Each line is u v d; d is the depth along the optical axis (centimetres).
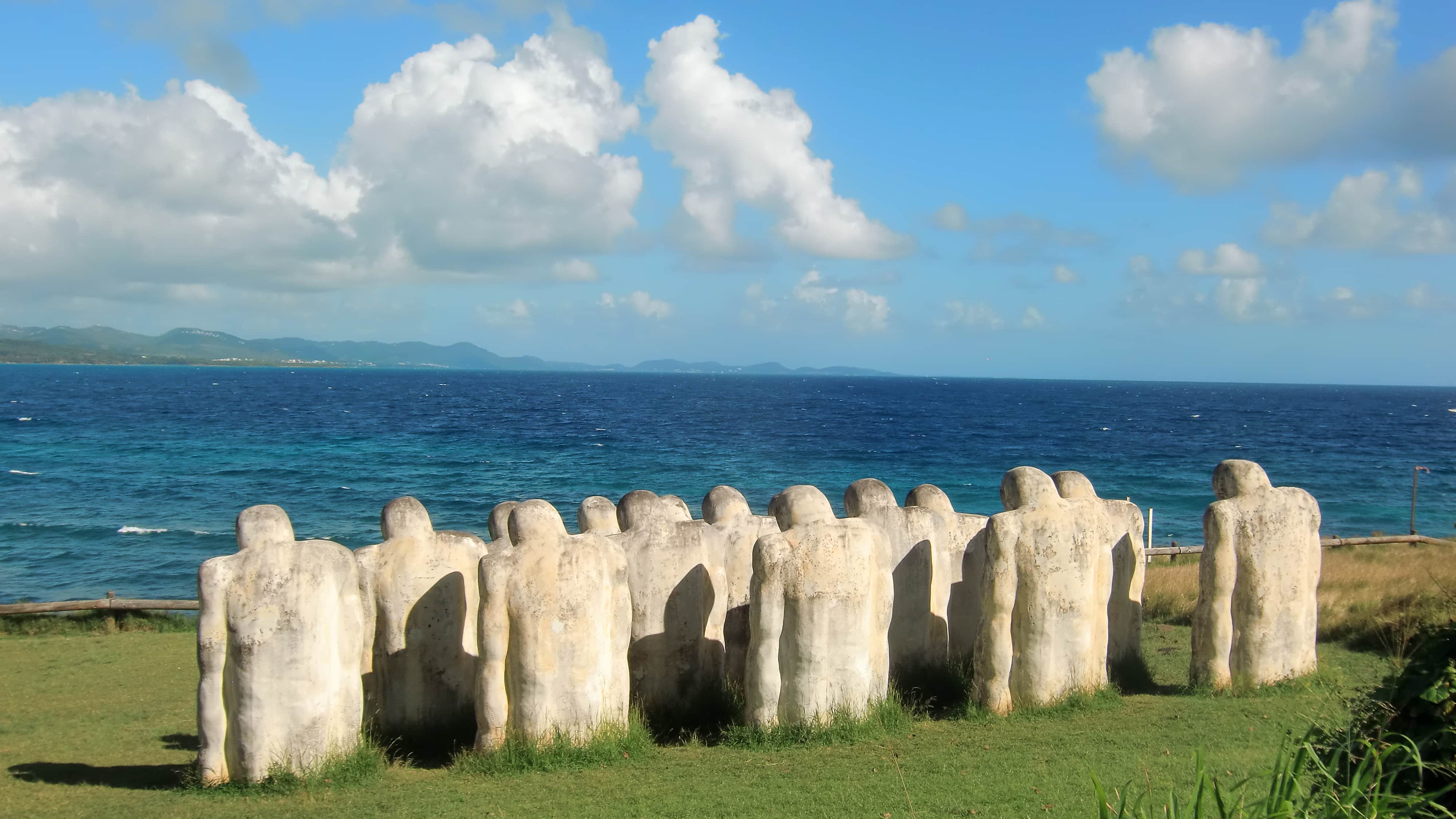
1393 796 515
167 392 14162
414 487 4950
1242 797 584
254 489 4753
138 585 2830
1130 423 10856
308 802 895
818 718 1016
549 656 986
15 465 5531
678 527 1168
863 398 16925
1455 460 6744
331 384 19462
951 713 1092
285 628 945
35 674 1512
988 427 9906
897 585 1202
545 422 9638
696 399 15162
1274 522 1130
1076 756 902
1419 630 747
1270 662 1128
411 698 1127
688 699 1159
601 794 876
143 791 959
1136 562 1247
